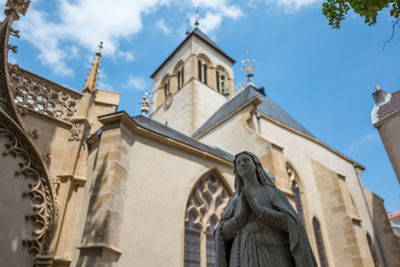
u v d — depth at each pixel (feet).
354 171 92.27
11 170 29.84
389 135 61.77
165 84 154.71
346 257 61.00
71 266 29.63
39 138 35.68
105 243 27.84
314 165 74.95
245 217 10.06
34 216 29.76
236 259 9.64
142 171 37.14
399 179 57.98
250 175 11.11
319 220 66.28
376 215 84.23
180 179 40.96
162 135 41.32
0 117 30.60
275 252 9.17
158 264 32.60
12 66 36.35
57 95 40.60
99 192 31.71
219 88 142.51
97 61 45.88
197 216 41.52
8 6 35.83
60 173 34.73
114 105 53.42
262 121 71.92
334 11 17.63
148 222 34.17
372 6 16.37
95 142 39.19
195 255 38.37
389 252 78.02
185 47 146.92
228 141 71.00
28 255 28.37
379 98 70.90
